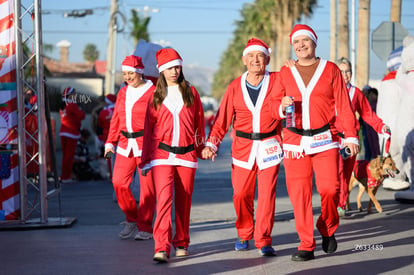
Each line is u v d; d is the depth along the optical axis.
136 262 9.91
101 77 50.44
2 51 13.28
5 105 13.34
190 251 10.70
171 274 9.09
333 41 46.84
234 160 10.30
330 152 9.53
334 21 46.84
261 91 10.05
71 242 11.66
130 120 11.63
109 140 12.09
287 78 9.62
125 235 11.97
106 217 14.78
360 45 39.66
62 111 23.17
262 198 10.08
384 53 24.20
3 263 9.98
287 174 9.76
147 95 11.67
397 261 9.45
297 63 9.70
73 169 23.97
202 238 11.88
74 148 23.36
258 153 10.07
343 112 9.59
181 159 10.00
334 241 10.03
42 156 13.51
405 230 12.09
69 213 15.48
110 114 21.20
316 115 9.49
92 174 24.19
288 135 9.69
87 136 24.53
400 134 16.38
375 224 12.91
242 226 10.56
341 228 12.56
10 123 13.34
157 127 10.05
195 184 21.19
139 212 11.80
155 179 10.00
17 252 10.80
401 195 16.08
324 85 9.46
